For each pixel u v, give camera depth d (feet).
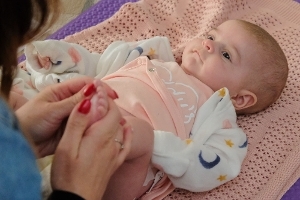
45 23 1.52
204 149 2.94
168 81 3.29
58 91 2.26
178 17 4.20
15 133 1.37
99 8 4.42
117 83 3.22
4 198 1.30
